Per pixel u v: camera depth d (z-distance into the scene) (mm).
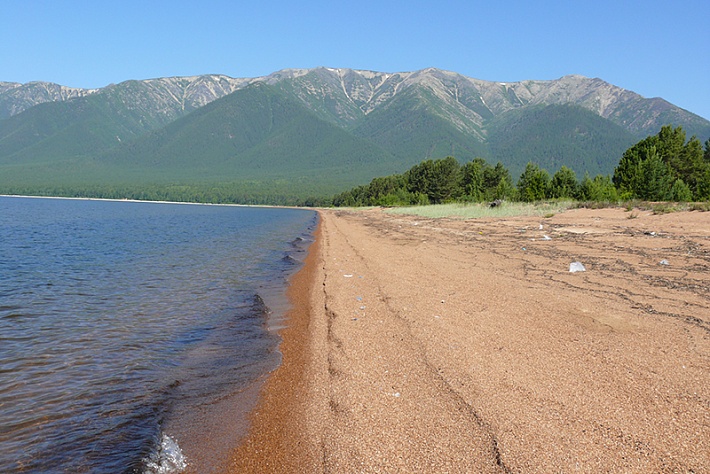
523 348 7629
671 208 28391
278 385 7102
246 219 73812
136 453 5242
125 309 12172
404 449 4949
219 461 5086
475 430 5191
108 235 37031
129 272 18359
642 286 11469
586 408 5520
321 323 10406
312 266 19672
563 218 30844
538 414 5434
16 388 7039
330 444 5184
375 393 6336
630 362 6809
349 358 7742
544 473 4367
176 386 7156
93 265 20297
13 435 5648
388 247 23156
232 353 8672
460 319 9484
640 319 8820
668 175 41062
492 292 11766
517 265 15477
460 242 23094
